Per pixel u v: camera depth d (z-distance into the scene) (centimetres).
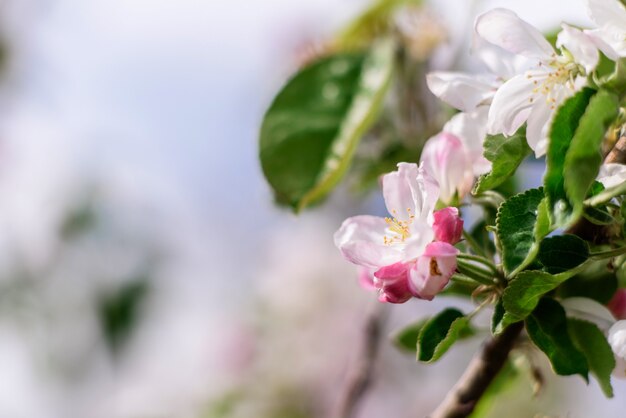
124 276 113
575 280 46
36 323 111
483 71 48
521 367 53
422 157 47
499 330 44
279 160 59
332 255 117
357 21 67
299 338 114
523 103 45
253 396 112
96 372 112
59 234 113
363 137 65
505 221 44
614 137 45
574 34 43
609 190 43
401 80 65
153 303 114
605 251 44
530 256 43
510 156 45
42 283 112
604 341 45
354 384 63
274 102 60
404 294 44
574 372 45
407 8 66
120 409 112
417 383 102
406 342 54
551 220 42
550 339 45
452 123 47
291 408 110
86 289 112
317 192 58
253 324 116
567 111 42
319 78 60
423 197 45
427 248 44
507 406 72
